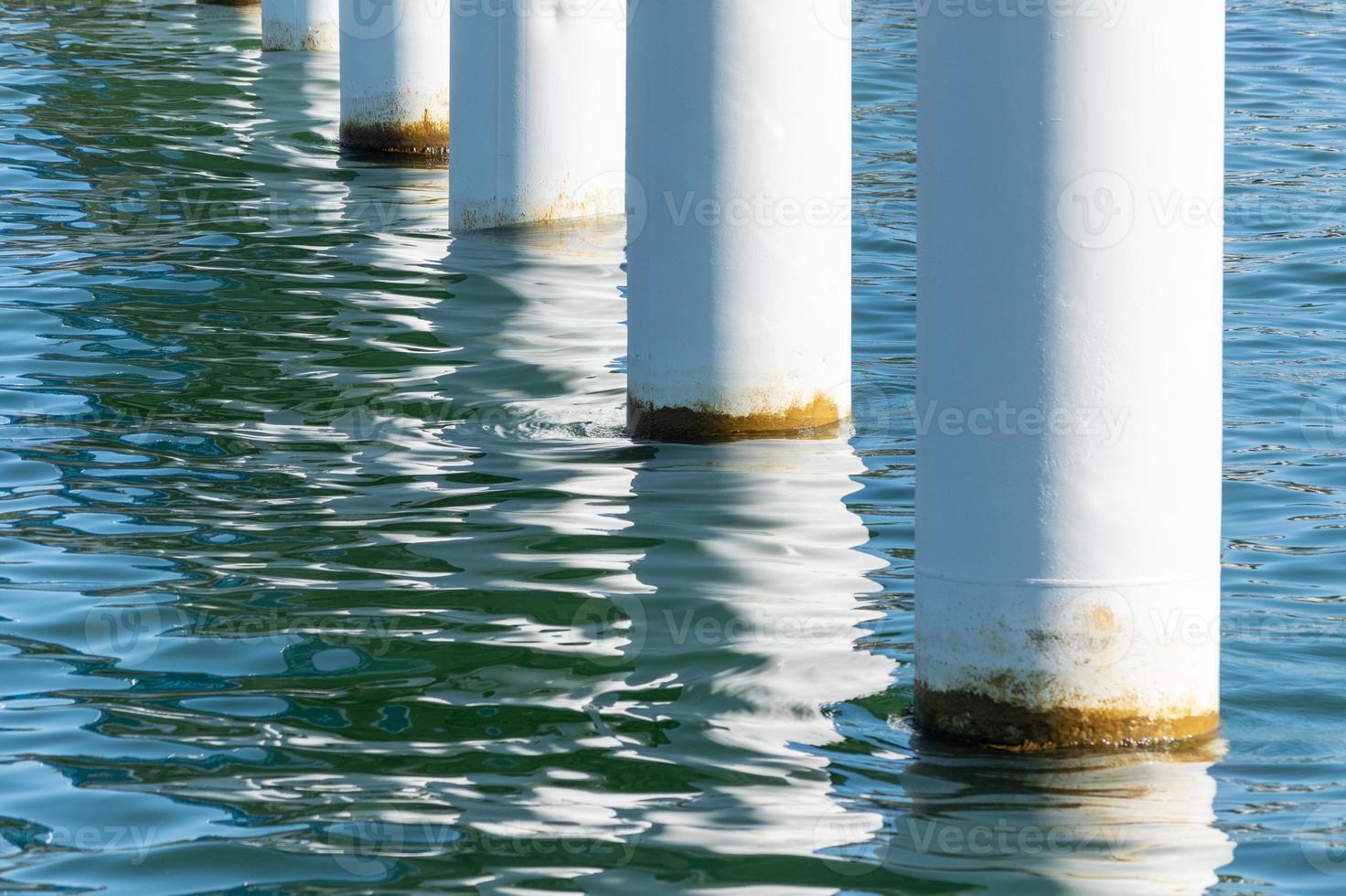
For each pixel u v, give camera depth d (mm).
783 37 32281
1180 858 17859
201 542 28219
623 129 53062
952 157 19641
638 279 33656
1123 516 19688
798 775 19891
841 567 26906
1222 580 26734
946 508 20266
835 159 33562
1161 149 19219
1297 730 21016
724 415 33688
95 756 20703
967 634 20344
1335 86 72812
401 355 39344
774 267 33250
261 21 96812
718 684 22531
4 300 43594
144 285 45250
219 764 20438
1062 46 18922
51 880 17766
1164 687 20250
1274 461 32750
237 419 34875
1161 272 19359
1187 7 19188
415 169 61812
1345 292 44906
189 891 17500
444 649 23828
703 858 17953
